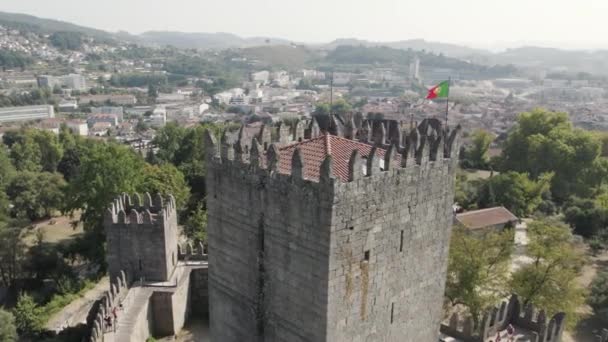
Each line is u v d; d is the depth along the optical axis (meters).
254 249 32.72
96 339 47.75
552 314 58.81
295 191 28.38
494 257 61.94
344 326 29.38
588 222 94.44
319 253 27.77
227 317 36.72
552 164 122.38
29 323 59.28
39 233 84.88
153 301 58.84
